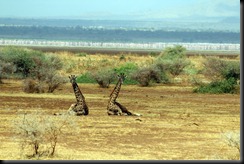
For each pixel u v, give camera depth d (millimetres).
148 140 66312
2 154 56500
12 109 91188
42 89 119188
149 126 76562
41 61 151875
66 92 120750
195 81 143250
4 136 66125
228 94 124812
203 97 117688
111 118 82875
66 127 71938
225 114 91250
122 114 86312
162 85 142625
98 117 83500
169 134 70625
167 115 88688
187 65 176125
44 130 57500
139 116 86562
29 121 57781
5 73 142250
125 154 57906
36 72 126250
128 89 131125
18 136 63094
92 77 138000
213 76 147500
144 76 140625
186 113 91625
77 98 85312
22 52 156000
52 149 59281
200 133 71750
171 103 105750
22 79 142125
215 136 69438
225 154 58188
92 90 127688
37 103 100000
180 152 59375
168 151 59844
